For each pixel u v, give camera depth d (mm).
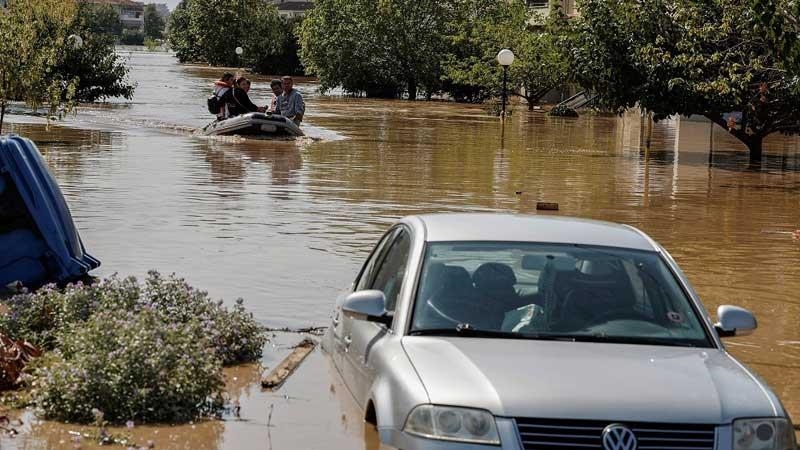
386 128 47625
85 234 18531
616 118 59688
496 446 7023
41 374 9695
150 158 31562
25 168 14359
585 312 8492
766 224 22344
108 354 9492
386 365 7965
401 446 7355
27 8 40438
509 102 72875
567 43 39094
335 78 81625
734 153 40250
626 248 9117
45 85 39031
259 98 66188
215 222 20219
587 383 7383
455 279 8648
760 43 30062
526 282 8711
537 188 27500
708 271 17109
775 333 13352
